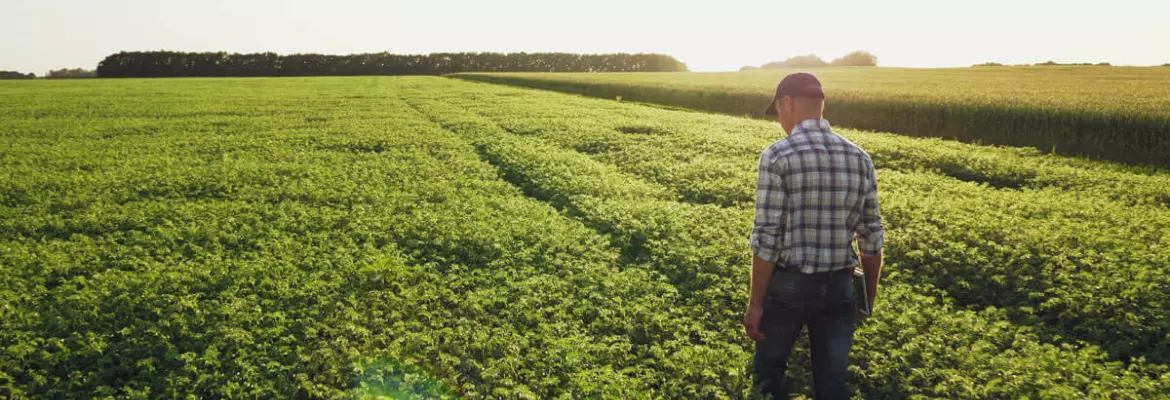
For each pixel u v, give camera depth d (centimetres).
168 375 533
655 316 627
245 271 744
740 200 1190
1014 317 671
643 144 1936
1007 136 2317
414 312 652
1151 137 1895
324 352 552
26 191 1252
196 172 1439
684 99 4297
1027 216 1030
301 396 512
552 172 1423
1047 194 1227
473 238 877
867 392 532
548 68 13638
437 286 725
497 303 678
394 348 561
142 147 1936
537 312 642
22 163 1609
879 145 1870
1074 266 742
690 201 1214
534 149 1770
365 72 12400
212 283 724
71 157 1719
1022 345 573
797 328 407
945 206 1056
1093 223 961
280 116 3003
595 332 617
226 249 884
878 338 586
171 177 1375
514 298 688
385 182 1337
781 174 370
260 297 689
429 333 594
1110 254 779
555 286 708
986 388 488
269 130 2402
